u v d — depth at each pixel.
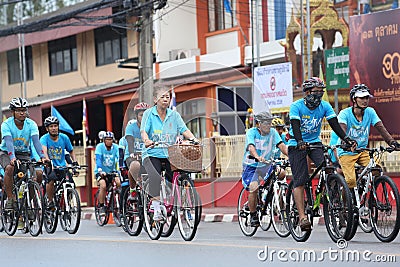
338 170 14.39
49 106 36.28
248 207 14.87
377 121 13.57
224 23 31.59
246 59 29.39
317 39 27.62
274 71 24.11
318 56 27.03
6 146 15.52
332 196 12.37
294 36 27.38
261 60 29.20
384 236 12.58
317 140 12.95
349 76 22.17
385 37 21.14
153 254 11.52
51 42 38.78
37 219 15.66
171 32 32.12
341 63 23.33
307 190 12.79
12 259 11.59
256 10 27.53
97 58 36.25
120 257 11.34
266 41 29.84
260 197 14.69
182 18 32.34
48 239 14.66
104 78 35.84
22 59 40.22
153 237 13.99
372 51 21.42
